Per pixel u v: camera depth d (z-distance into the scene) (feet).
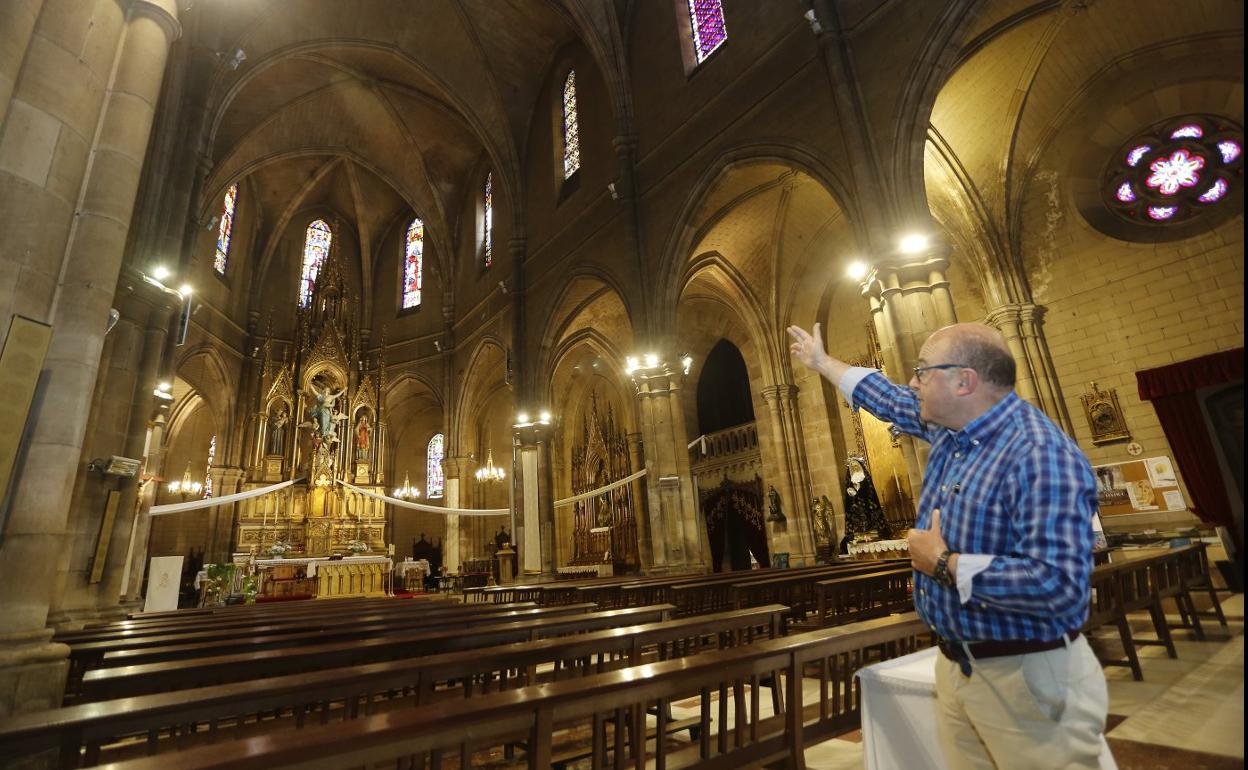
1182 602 22.85
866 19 36.52
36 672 13.80
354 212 101.65
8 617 14.02
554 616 21.94
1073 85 42.34
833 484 58.29
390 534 96.53
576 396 87.25
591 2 58.03
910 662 9.07
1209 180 38.68
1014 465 5.96
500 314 75.05
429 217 91.45
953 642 6.25
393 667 10.64
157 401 43.60
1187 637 22.20
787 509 59.67
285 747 5.96
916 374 6.96
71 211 17.01
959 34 32.37
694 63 51.80
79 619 28.66
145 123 19.04
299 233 97.71
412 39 71.72
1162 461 39.37
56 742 7.89
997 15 35.53
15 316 14.75
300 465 80.07
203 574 64.03
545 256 67.51
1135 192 41.57
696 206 48.06
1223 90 37.52
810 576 29.37
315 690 9.91
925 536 6.23
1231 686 15.75
